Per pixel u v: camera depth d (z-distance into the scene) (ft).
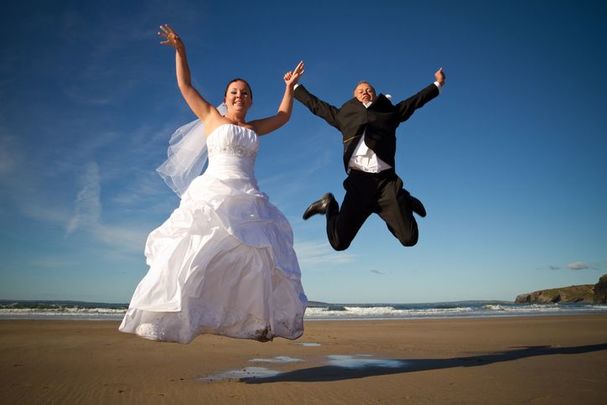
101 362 17.53
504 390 11.57
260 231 13.39
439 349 23.06
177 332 11.89
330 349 23.06
